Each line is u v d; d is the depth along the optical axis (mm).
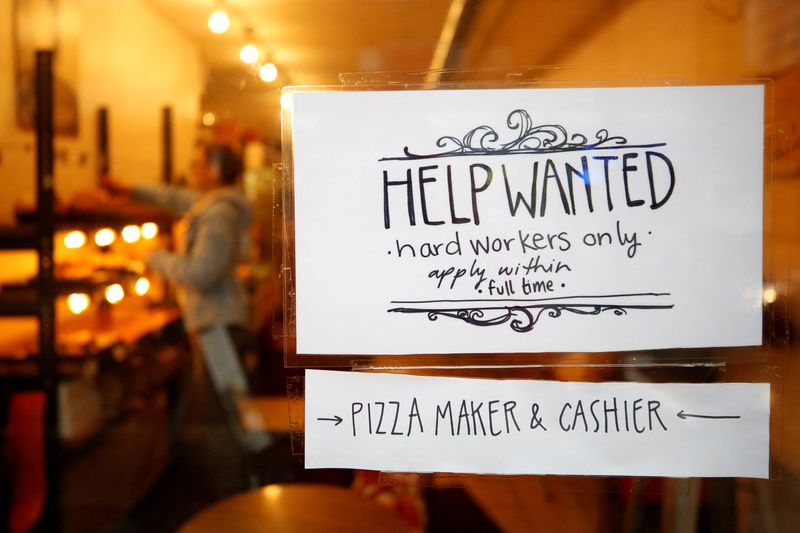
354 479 1597
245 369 2330
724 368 641
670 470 648
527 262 635
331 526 1054
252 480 1984
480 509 1573
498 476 665
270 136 2637
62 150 2365
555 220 632
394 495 1526
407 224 635
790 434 746
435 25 1907
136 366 2088
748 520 779
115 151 2818
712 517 778
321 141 632
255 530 1044
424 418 649
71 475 1766
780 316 638
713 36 896
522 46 1639
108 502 1867
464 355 642
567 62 1447
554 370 642
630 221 632
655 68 669
